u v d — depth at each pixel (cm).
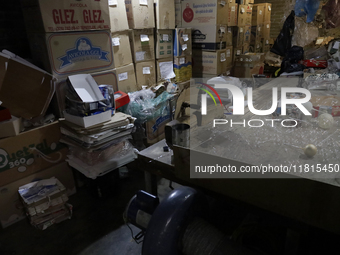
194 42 335
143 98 242
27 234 175
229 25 340
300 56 319
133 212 108
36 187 183
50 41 181
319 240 141
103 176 199
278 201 92
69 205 186
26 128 184
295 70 295
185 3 324
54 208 181
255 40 470
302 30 343
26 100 178
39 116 189
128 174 239
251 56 361
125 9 233
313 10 319
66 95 186
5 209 179
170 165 127
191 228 90
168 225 86
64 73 193
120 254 157
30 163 185
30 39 196
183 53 303
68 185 211
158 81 286
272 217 103
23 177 184
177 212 88
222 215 185
